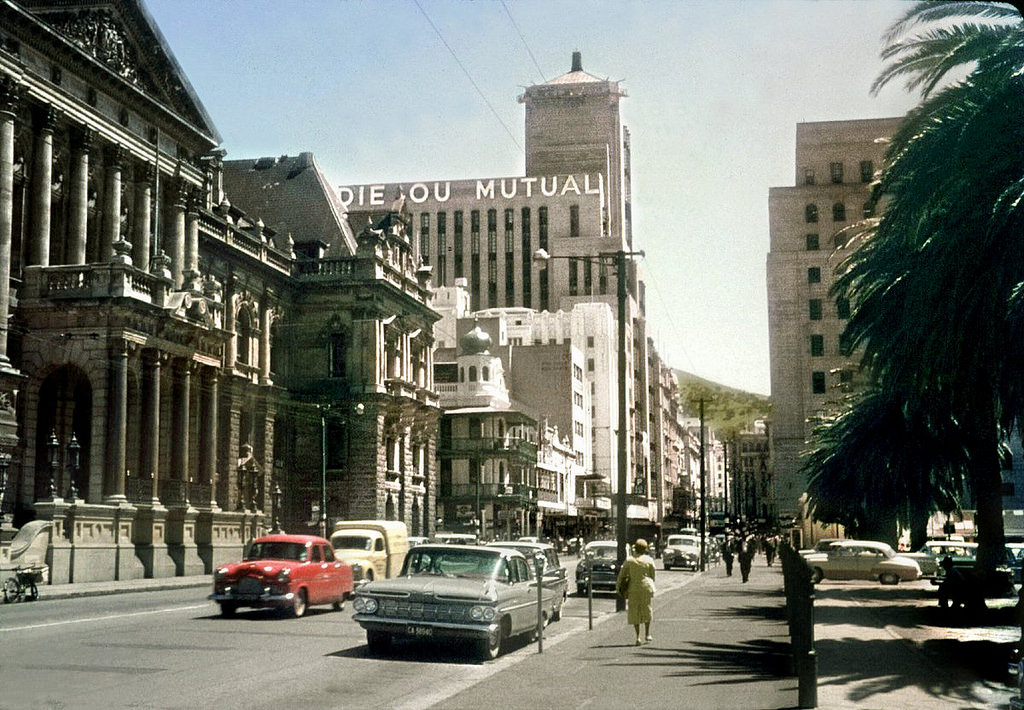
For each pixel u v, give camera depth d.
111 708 12.48
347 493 70.44
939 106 17.12
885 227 20.34
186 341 49.69
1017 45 15.80
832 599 33.78
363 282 71.50
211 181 63.78
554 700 13.07
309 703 13.30
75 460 40.81
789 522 53.00
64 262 47.75
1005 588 27.22
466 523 84.88
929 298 17.98
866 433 37.03
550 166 175.38
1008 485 74.19
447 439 93.50
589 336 140.38
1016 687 14.34
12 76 42.75
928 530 75.19
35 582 32.69
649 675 15.47
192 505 50.34
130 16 51.62
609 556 40.56
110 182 50.66
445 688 14.91
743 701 13.02
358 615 18.31
